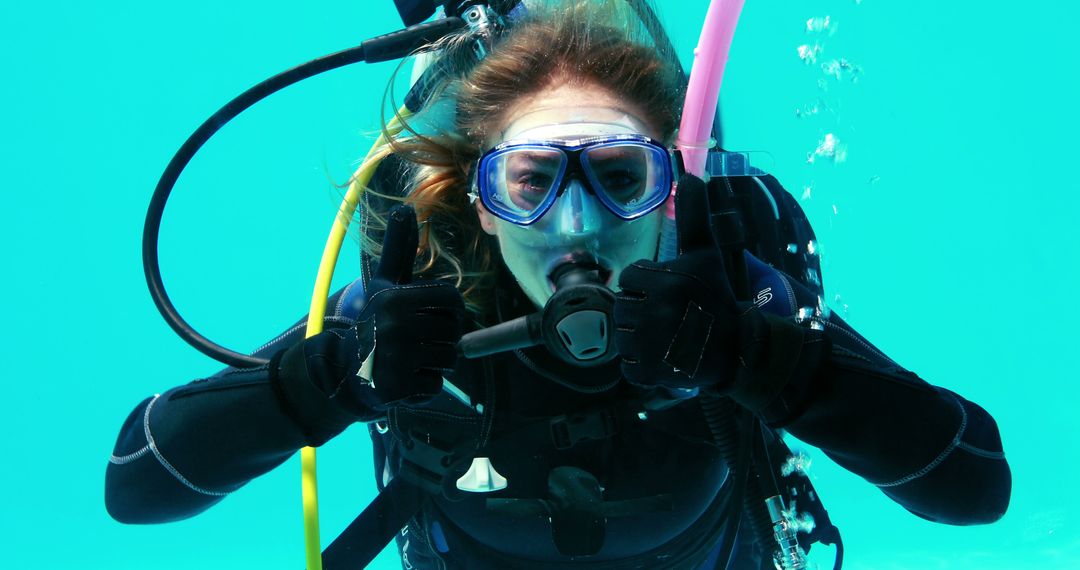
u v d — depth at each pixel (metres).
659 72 1.72
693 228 1.29
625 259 1.49
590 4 1.73
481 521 1.79
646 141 1.48
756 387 1.30
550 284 1.50
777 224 1.97
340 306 1.82
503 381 1.67
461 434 1.69
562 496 1.69
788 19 5.32
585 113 1.55
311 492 1.59
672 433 1.72
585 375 1.63
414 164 1.82
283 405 1.41
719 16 1.41
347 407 1.38
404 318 1.28
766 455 1.57
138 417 1.64
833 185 5.56
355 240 1.84
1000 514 1.60
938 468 1.42
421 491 1.72
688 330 1.22
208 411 1.47
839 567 1.68
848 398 1.34
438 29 1.83
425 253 1.81
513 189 1.49
